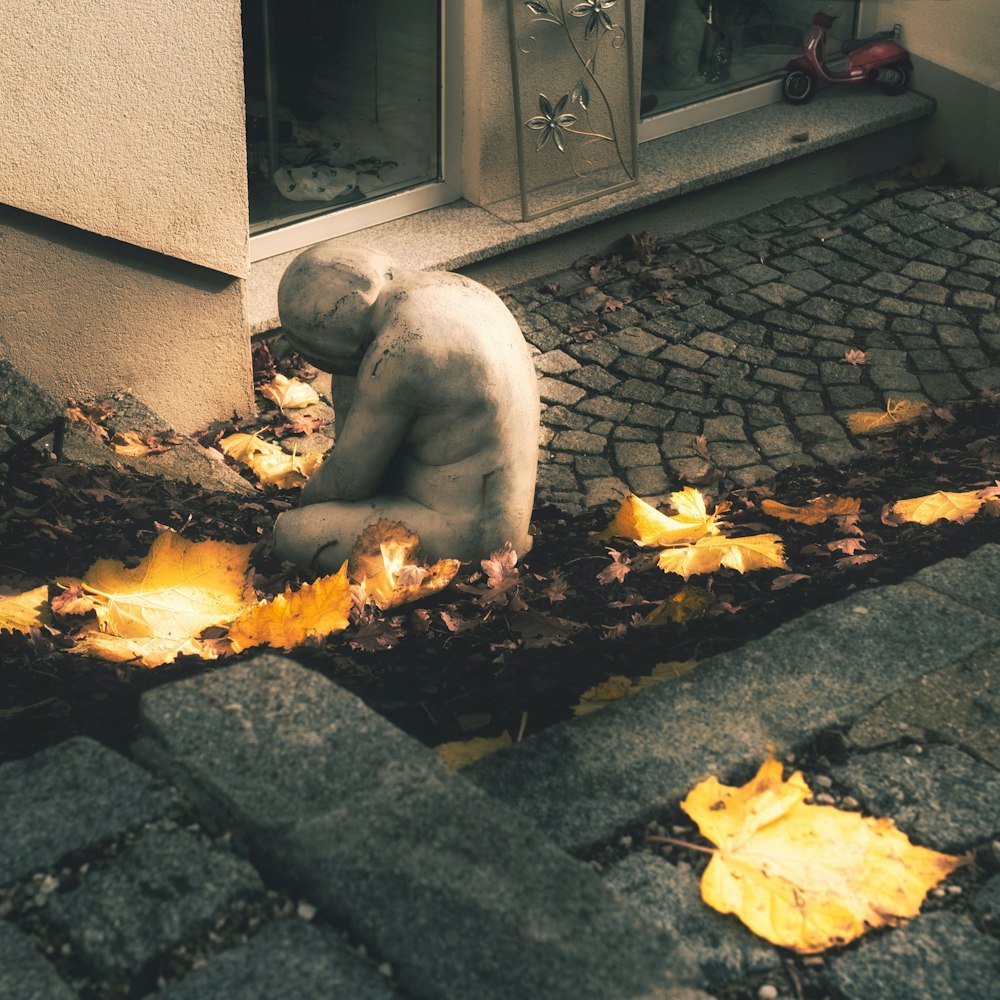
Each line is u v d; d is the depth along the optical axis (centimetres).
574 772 238
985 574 298
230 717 229
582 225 719
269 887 205
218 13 516
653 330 669
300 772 217
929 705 258
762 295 698
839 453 574
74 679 324
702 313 683
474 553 404
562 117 715
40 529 411
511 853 201
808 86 822
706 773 239
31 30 475
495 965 184
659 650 341
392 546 389
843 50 845
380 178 711
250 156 671
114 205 523
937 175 826
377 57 682
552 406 613
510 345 389
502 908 192
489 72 687
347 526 399
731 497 529
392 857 200
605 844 226
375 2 671
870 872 218
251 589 369
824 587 380
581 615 389
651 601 393
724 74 812
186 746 222
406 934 188
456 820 207
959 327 669
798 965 205
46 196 505
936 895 219
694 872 221
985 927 212
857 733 251
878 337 662
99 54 494
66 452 484
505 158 716
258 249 680
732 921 212
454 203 730
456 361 374
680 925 212
